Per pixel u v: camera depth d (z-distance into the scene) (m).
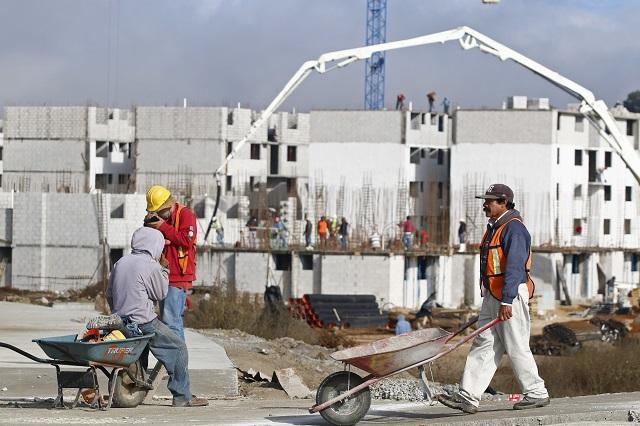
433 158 107.75
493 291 15.31
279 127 123.31
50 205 80.44
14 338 26.08
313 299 69.75
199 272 85.00
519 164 101.69
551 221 101.19
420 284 86.56
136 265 16.39
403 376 28.45
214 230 91.56
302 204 115.94
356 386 14.78
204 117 116.38
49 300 49.59
